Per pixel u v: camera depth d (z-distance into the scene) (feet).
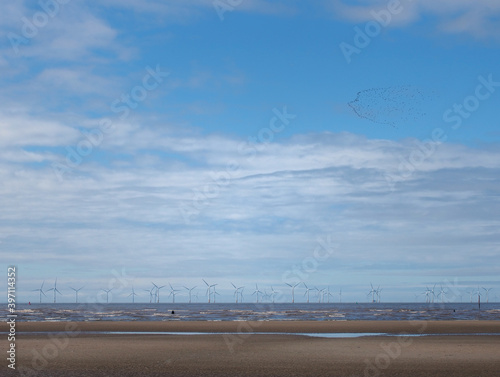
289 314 410.11
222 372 80.33
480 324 212.43
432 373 79.56
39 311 475.72
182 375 77.46
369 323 219.82
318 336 151.84
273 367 85.51
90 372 80.07
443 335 157.28
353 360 94.27
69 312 439.63
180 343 126.00
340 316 363.76
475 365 87.76
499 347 115.55
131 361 92.63
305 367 85.61
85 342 127.65
